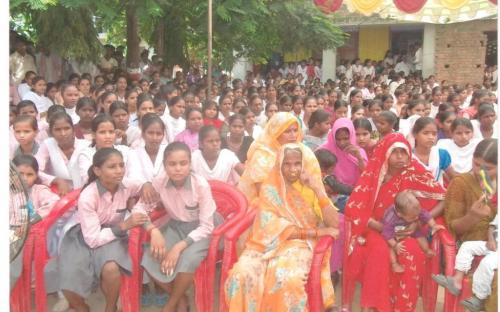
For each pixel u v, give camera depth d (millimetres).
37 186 3898
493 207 3584
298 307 3262
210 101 6277
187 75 12250
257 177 3803
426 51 17609
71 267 3436
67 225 3607
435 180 4086
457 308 3562
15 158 3791
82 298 3514
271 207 3490
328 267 3471
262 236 3469
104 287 3455
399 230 3629
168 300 3693
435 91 9086
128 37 10648
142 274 3814
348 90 13344
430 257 3660
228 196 3859
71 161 4320
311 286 3316
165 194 3680
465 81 17500
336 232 3443
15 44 8812
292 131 3801
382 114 4938
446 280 3514
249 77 14523
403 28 19359
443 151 4496
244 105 7129
